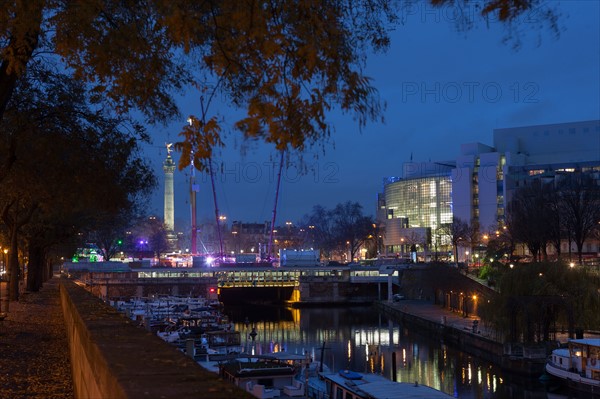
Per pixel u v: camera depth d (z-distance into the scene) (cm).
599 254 13675
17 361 1964
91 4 1280
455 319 9656
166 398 489
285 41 898
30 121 2322
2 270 12762
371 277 14900
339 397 4562
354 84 877
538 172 19362
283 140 866
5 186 2641
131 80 1385
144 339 892
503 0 697
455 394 5391
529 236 10988
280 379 4588
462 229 18450
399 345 8175
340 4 990
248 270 14962
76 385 1371
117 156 2512
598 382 5031
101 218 5616
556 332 6938
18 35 1402
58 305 4431
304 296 14875
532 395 5291
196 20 1012
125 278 13650
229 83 1041
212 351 6106
